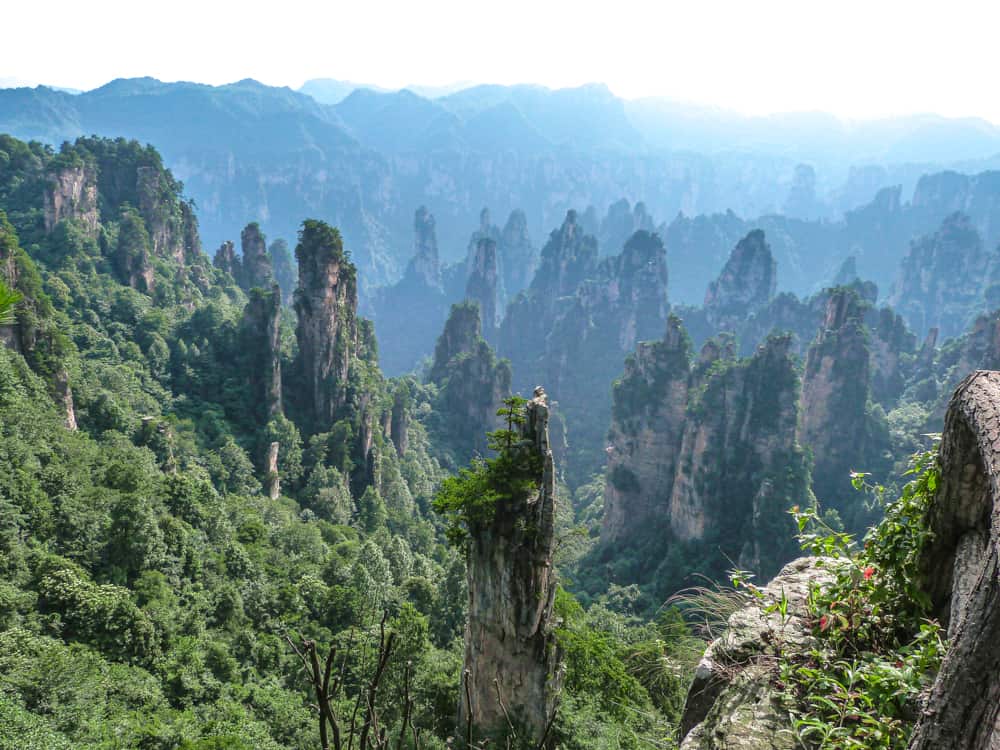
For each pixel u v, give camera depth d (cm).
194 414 9888
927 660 559
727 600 930
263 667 5112
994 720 338
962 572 553
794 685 670
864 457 13488
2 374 6469
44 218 11962
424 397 17450
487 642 3150
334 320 11206
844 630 698
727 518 10712
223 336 11150
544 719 3117
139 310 11300
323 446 10644
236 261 17375
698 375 12206
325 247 10719
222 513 7150
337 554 7250
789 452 10481
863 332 13425
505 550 3072
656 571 10794
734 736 633
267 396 10438
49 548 5100
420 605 6181
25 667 3550
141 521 5497
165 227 14275
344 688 3138
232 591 5603
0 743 2844
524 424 3183
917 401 15538
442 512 3259
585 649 3853
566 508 14575
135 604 4841
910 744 386
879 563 686
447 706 3591
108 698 3841
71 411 7638
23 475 5428
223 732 3828
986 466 429
